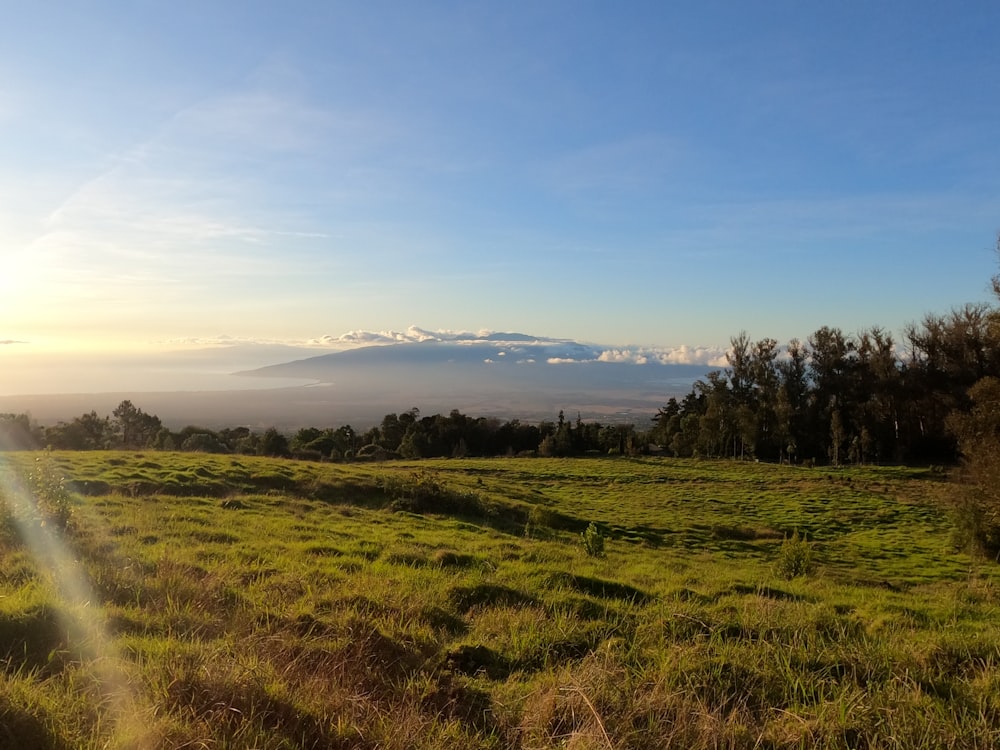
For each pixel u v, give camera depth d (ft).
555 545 57.52
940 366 197.98
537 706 16.42
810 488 148.15
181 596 23.72
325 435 232.12
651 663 19.74
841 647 21.40
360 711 15.57
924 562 77.05
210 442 176.14
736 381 236.43
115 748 12.45
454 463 183.42
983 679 19.10
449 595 27.37
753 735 15.47
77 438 172.45
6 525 33.35
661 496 131.95
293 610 22.59
